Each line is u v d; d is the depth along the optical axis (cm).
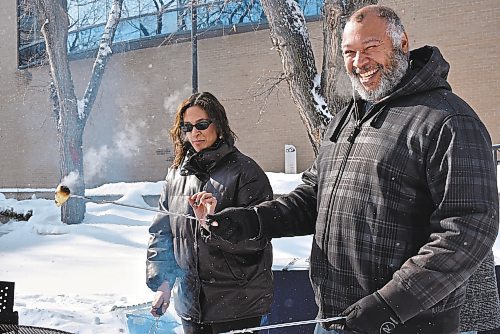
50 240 1112
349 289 227
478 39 1603
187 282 303
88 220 1335
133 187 1755
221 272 292
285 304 401
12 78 2627
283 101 1934
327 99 715
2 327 250
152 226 327
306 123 739
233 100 2020
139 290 676
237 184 293
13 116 2644
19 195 2288
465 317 292
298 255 732
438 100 213
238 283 292
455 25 1627
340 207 230
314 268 245
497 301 301
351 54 228
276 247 775
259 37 1964
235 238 256
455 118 206
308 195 267
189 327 307
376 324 195
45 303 601
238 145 2017
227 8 1741
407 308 192
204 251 293
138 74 2284
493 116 1590
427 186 211
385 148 219
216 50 2061
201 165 301
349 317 200
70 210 1304
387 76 222
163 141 2242
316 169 267
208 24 1958
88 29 2305
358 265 223
